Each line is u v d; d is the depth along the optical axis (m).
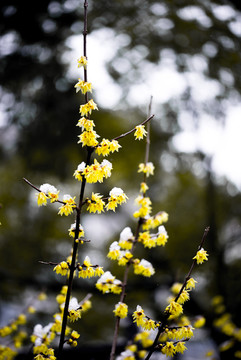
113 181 8.52
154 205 8.82
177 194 8.95
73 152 6.80
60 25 5.62
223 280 6.22
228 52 6.01
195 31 6.00
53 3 5.41
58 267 1.80
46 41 5.69
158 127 7.71
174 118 7.13
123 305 2.04
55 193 1.76
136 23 6.08
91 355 4.79
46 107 6.11
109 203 1.81
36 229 9.20
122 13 5.95
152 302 7.27
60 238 9.26
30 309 3.43
